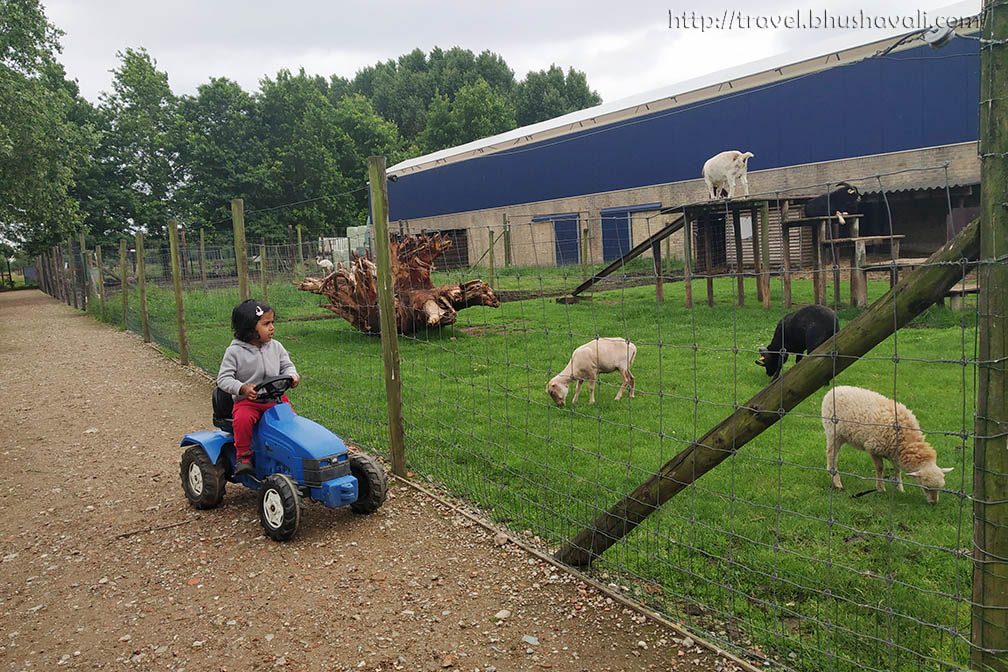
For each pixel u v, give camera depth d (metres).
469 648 3.56
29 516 5.59
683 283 19.84
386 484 5.49
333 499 4.78
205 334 14.80
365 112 73.12
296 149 53.59
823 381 3.18
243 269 8.54
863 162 21.53
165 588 4.31
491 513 5.19
